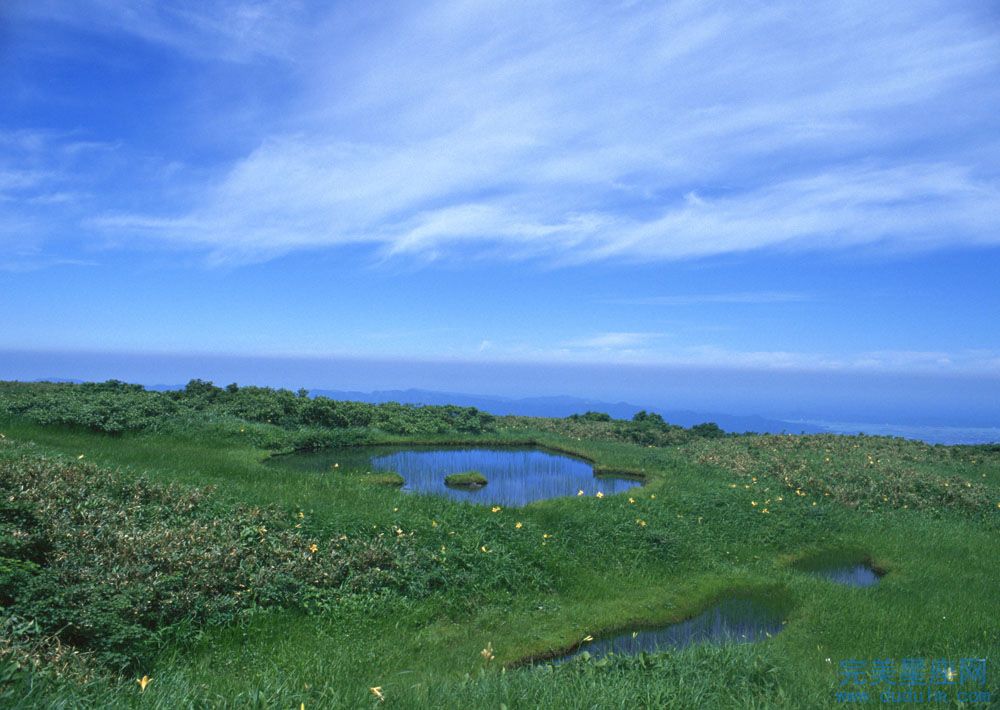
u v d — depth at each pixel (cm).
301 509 1164
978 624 945
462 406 3356
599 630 954
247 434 2297
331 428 2683
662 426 3572
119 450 1739
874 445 2725
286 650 764
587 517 1341
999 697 625
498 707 583
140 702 529
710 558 1270
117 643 664
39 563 784
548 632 921
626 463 2217
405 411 3175
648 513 1429
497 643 867
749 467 2122
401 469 2139
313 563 965
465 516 1273
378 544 1048
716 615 1041
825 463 2105
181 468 1567
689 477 1936
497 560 1077
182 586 818
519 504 1631
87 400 2238
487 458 2438
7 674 489
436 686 646
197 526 977
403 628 875
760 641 920
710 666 690
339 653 758
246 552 954
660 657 708
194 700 536
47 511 884
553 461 2394
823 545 1436
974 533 1543
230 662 716
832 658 823
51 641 621
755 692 646
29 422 1920
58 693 491
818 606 1033
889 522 1588
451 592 987
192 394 2828
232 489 1316
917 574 1239
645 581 1142
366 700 574
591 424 3456
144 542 873
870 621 960
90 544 844
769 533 1442
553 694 607
